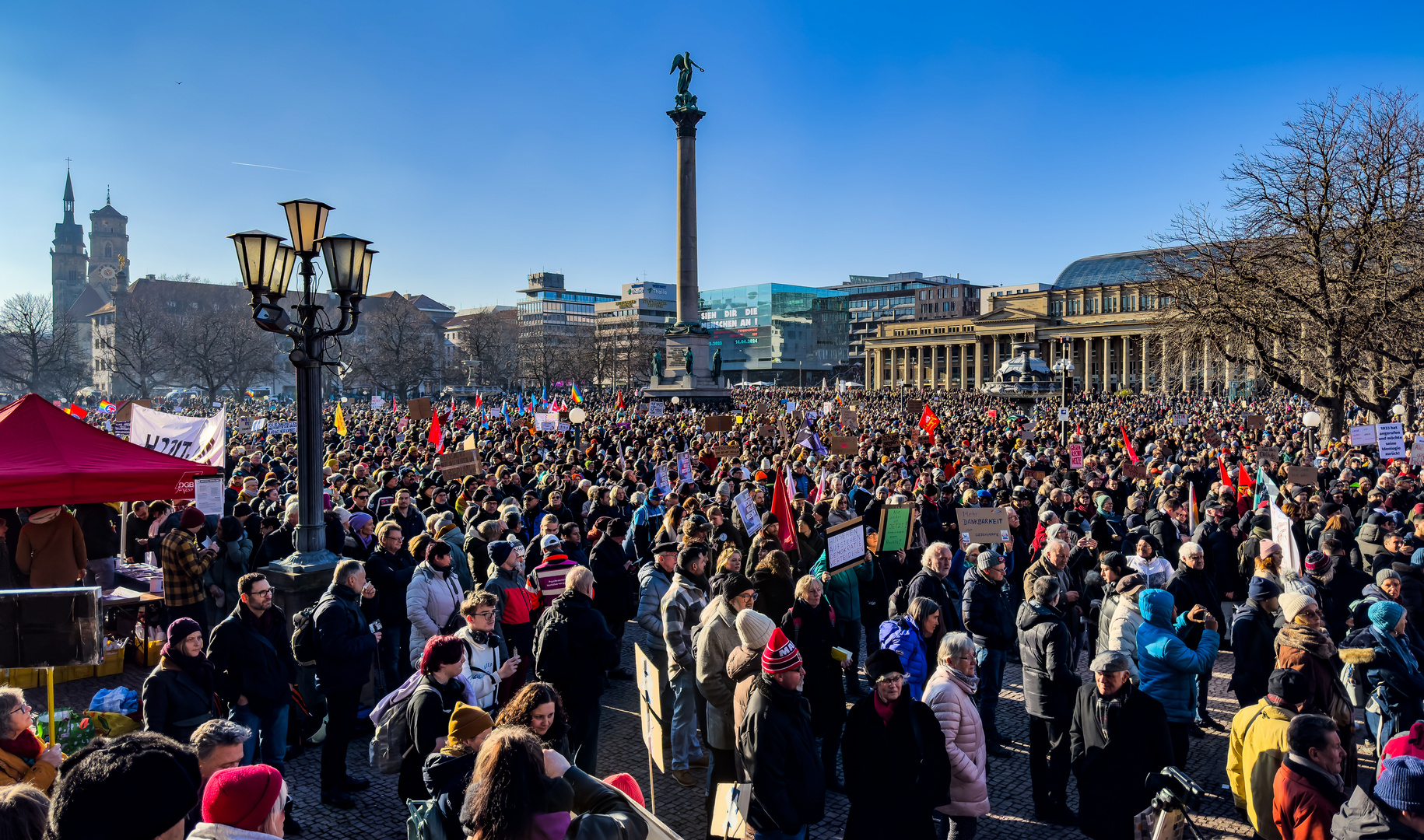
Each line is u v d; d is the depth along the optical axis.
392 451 30.03
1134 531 14.58
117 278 164.12
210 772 5.45
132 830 3.30
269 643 8.31
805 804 6.24
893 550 12.38
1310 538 14.77
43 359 109.50
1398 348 26.75
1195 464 22.39
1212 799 8.93
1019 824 8.50
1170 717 8.62
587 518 16.81
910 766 6.53
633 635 14.98
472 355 134.75
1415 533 13.25
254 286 10.59
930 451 26.64
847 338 197.50
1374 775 9.54
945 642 7.21
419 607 9.55
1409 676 7.94
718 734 7.75
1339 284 27.47
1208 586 10.95
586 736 8.45
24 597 8.15
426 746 6.43
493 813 3.95
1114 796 6.92
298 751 9.97
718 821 6.20
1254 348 30.20
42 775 5.96
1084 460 24.22
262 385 147.12
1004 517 13.05
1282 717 6.59
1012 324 156.12
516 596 10.20
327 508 14.58
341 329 11.07
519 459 26.41
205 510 13.98
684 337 73.12
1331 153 28.25
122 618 13.12
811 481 21.36
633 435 34.91
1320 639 7.52
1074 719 7.40
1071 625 12.10
